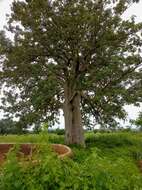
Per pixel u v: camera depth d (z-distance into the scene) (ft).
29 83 94.53
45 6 88.43
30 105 92.68
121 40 90.74
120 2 92.53
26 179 16.37
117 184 17.06
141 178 19.20
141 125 91.45
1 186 16.25
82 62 93.76
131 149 91.40
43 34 88.58
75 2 90.99
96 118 99.09
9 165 16.66
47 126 18.37
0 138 107.55
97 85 93.35
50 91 88.79
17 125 92.94
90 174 16.62
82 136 96.07
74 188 16.10
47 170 16.43
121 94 90.33
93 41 89.76
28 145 39.70
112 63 88.22
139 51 92.73
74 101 96.17
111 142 101.40
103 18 90.07
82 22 87.66
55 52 91.40
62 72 97.09
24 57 89.86
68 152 39.37
